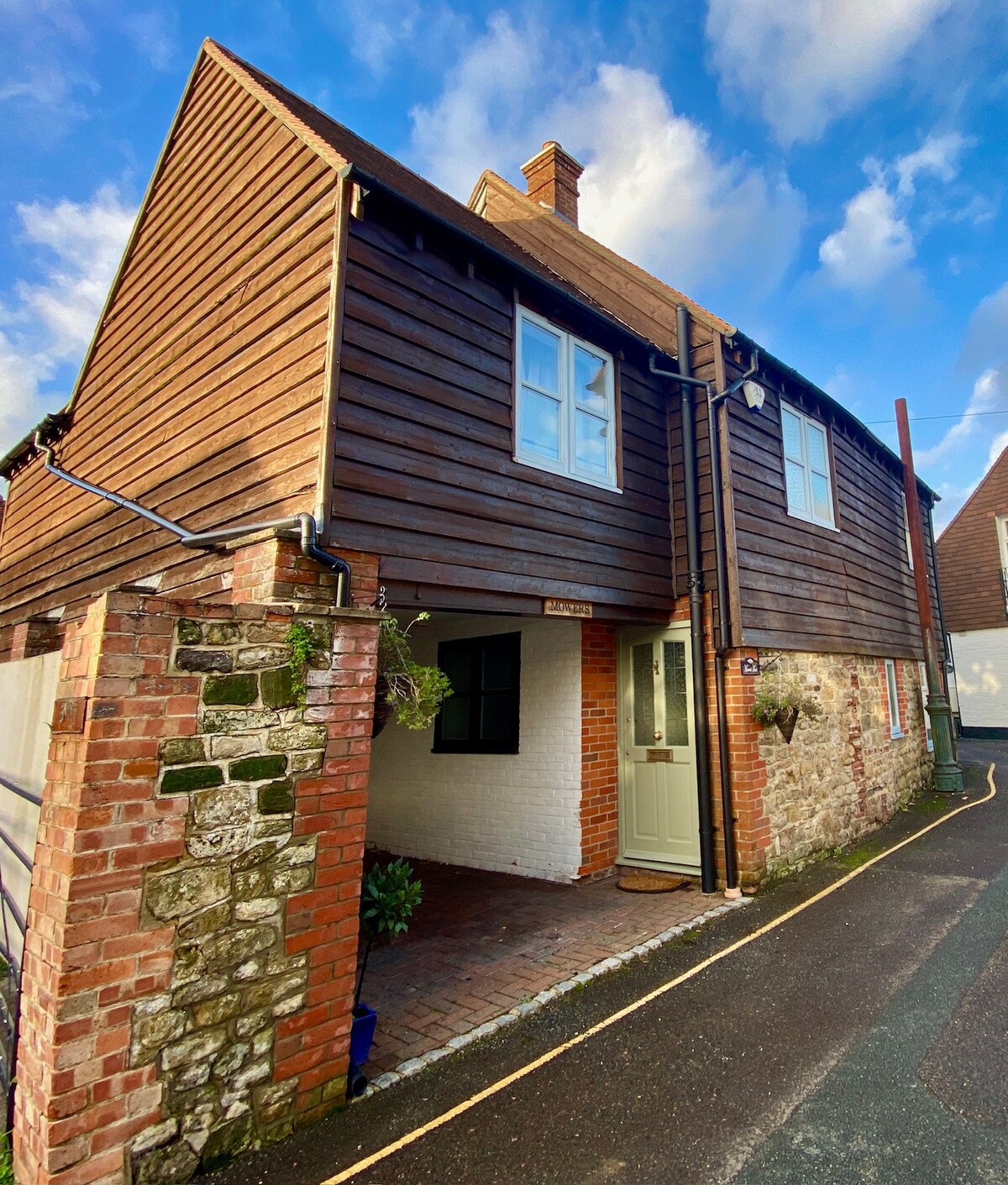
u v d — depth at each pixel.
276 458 4.61
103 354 7.90
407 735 8.55
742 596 6.54
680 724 6.83
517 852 7.18
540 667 7.27
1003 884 5.87
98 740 2.44
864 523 10.07
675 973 4.38
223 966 2.67
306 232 4.86
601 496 6.24
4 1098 2.88
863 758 8.72
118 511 6.92
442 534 4.73
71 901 2.32
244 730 2.84
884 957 4.44
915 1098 2.91
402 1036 3.66
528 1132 2.79
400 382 4.64
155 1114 2.43
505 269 5.50
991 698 19.62
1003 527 19.91
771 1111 2.87
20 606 9.29
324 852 3.06
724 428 6.80
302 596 3.88
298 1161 2.63
